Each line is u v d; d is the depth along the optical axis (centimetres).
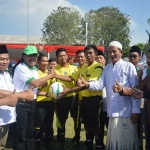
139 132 523
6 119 417
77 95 595
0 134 422
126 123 448
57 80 588
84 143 643
